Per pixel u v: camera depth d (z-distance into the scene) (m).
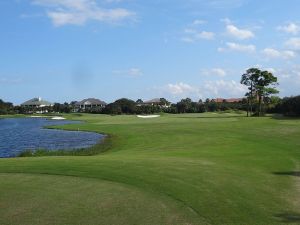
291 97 104.19
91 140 51.62
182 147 35.56
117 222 10.97
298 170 19.80
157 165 18.94
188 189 14.37
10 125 99.12
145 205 12.48
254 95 115.38
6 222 10.92
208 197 13.47
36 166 18.59
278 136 42.16
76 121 107.81
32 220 11.08
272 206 12.76
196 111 162.75
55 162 19.92
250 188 15.06
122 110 171.12
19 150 43.09
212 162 21.38
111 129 64.62
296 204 13.11
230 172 18.02
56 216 11.40
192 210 12.08
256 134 45.22
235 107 166.00
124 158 22.42
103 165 18.77
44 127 81.81
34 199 13.04
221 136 44.28
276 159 23.67
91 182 15.31
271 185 15.88
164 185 14.83
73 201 12.83
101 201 12.84
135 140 45.75
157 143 41.44
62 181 15.49
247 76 114.56
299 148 30.42
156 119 94.62
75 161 20.36
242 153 27.17
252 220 11.34
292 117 91.31
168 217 11.41
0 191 13.98
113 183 15.16
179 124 68.19
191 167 18.72
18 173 17.05
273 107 119.94
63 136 58.72
